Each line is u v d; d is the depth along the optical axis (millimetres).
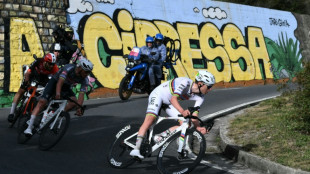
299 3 29844
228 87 19656
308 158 5852
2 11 11766
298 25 25828
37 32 12484
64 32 10055
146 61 11523
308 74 7996
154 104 5418
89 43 14023
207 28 19562
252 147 6539
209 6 20125
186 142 5402
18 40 11945
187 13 18766
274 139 6922
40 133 6168
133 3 16250
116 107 10586
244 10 22234
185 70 17672
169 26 17547
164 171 5184
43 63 7285
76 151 6121
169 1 18016
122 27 15438
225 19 20812
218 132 8516
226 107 11352
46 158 5570
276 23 24203
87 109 10055
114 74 14445
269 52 22953
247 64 21203
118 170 5355
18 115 7379
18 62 11781
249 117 9219
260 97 13945
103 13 14867
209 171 5641
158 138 5457
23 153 5711
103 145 6605
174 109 5715
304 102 7711
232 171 5781
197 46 18688
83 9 14203
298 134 7141
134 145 5484
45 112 6242
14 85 11523
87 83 6555
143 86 11656
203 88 5410
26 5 12359
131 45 15539
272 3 29578
